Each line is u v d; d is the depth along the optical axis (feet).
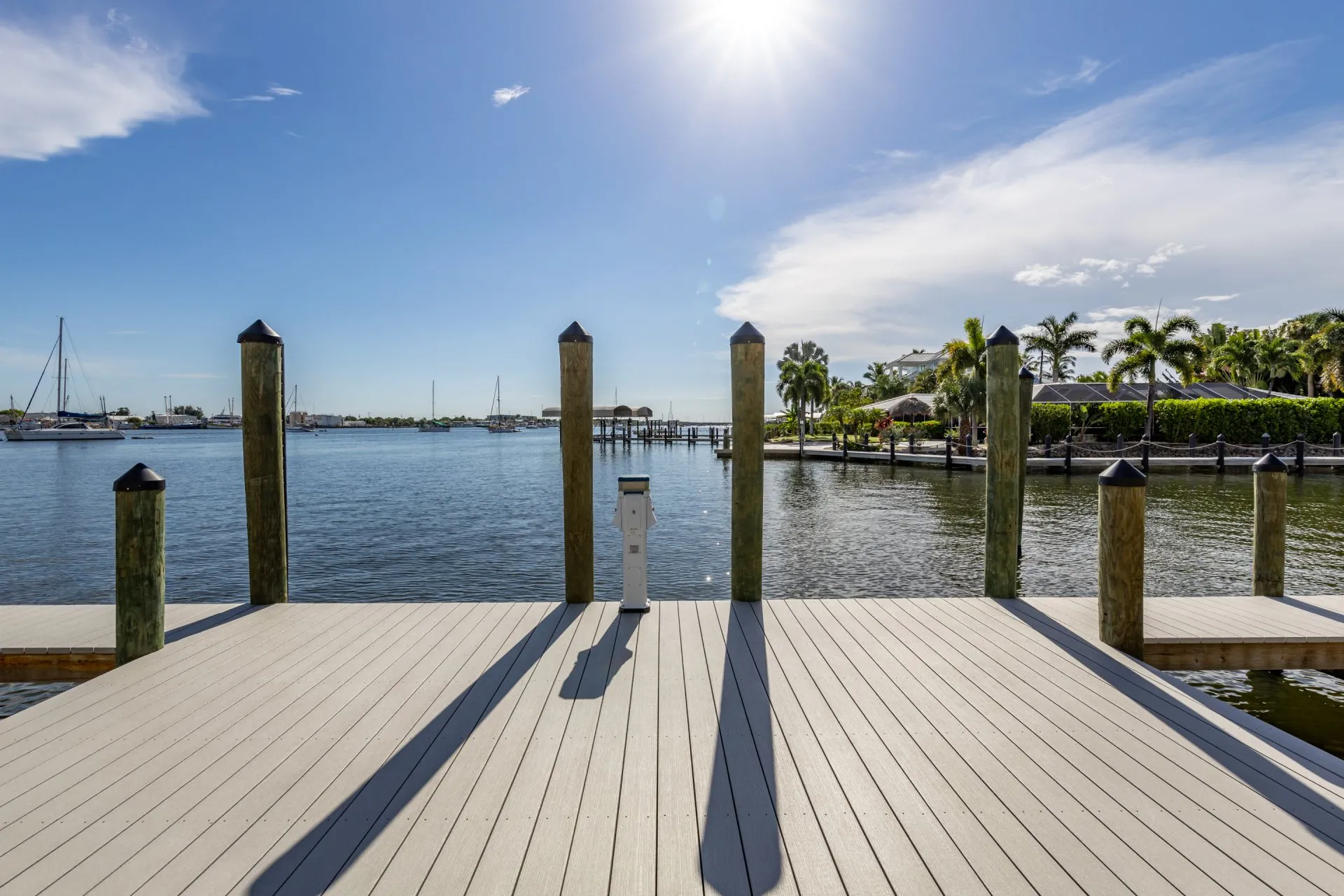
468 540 49.42
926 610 17.01
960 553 41.04
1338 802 8.32
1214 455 92.89
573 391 17.11
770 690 11.97
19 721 10.67
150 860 7.16
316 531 53.62
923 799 8.43
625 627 15.65
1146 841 7.53
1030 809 8.18
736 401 17.47
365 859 7.20
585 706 11.28
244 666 13.19
